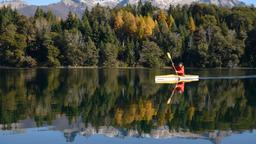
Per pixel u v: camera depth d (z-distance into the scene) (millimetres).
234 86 63219
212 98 50188
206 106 44469
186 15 148250
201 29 130250
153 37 135000
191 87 61594
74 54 124625
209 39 129250
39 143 29656
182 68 73375
